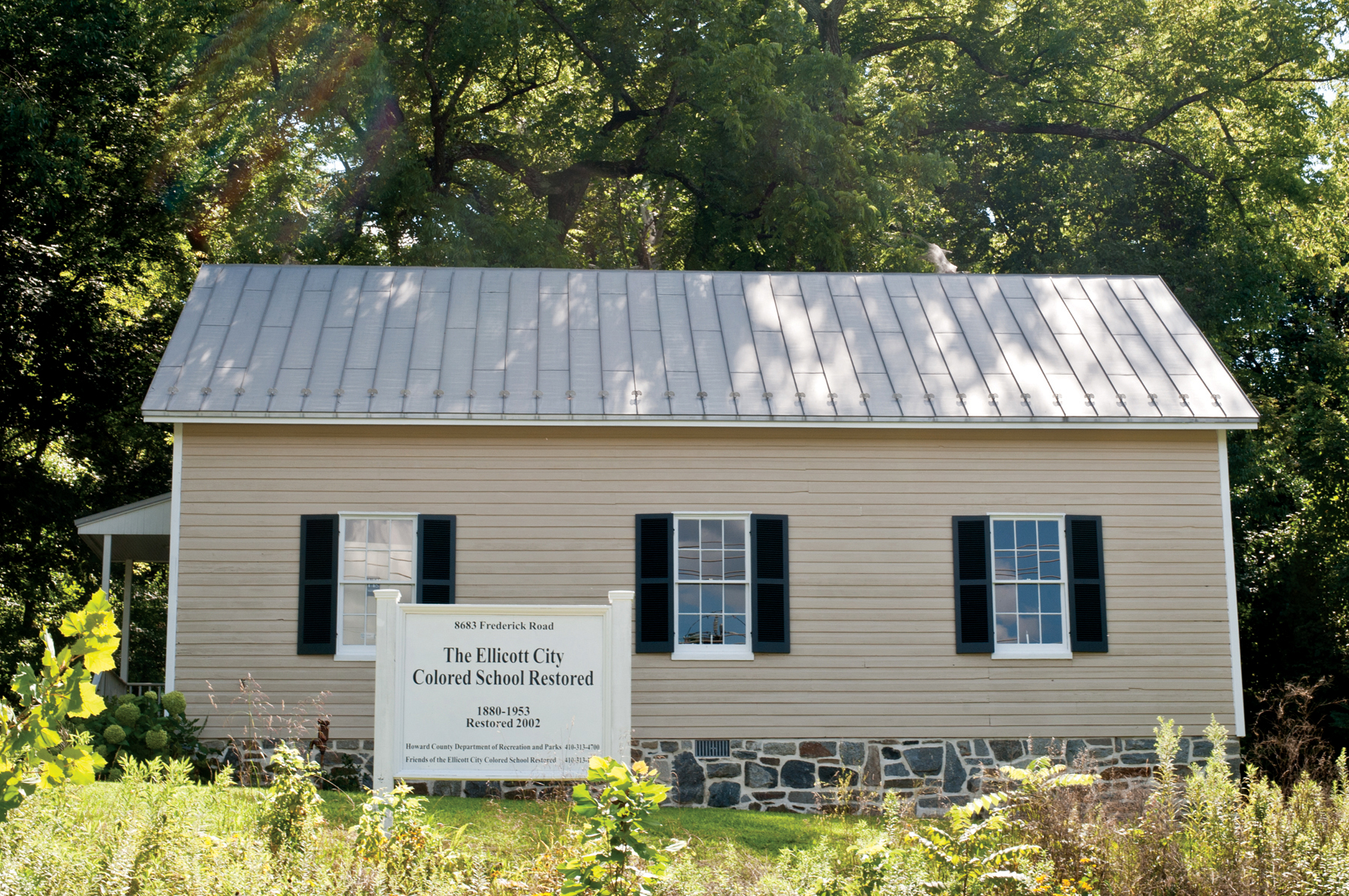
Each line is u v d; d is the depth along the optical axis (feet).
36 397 82.38
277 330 51.16
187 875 19.94
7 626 90.89
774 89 83.76
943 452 49.55
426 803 39.06
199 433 47.50
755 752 47.37
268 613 46.78
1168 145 106.01
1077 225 108.06
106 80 81.00
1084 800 30.68
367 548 47.75
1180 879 24.93
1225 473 50.24
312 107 80.69
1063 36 103.81
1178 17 103.30
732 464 48.88
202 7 85.81
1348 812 27.27
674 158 94.32
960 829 25.95
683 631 48.32
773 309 54.80
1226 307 93.04
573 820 33.65
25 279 77.05
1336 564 79.71
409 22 86.63
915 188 100.07
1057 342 53.36
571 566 47.93
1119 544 49.52
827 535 48.75
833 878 23.13
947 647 48.44
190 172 86.43
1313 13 98.32
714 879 25.73
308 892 20.84
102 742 42.73
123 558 58.49
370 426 47.78
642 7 91.86
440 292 54.70
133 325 85.66
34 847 20.04
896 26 112.98
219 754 45.78
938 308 55.52
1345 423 91.20
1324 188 97.91
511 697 30.35
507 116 103.86
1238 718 48.80
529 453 48.42
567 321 53.21
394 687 30.14
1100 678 48.73
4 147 73.31
